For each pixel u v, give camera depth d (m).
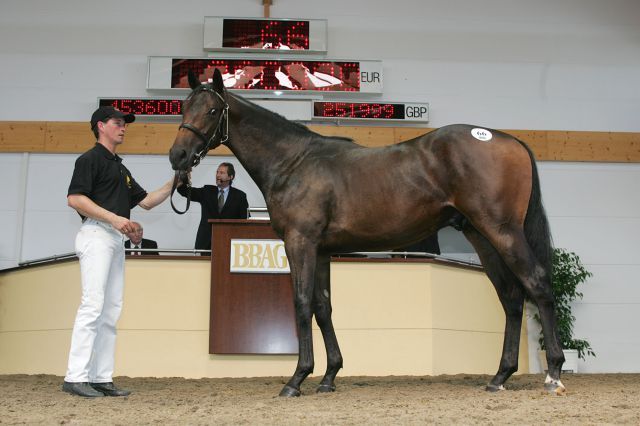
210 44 8.77
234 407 3.06
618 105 9.14
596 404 2.91
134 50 8.96
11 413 2.90
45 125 8.62
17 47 8.90
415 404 3.06
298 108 8.53
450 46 9.20
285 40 8.83
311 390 3.94
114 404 3.24
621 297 8.53
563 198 8.77
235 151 3.83
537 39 9.27
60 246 8.40
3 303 6.40
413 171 3.46
